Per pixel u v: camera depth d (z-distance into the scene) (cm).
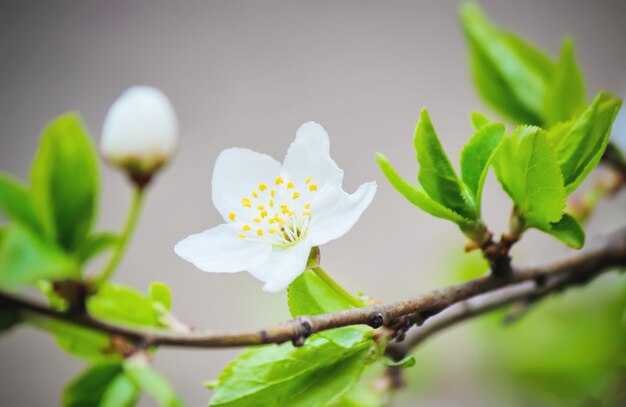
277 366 21
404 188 21
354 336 20
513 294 25
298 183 22
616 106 21
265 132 53
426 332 24
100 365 21
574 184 21
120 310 21
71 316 19
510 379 29
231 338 19
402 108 53
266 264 21
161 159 20
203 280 47
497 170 21
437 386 29
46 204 19
